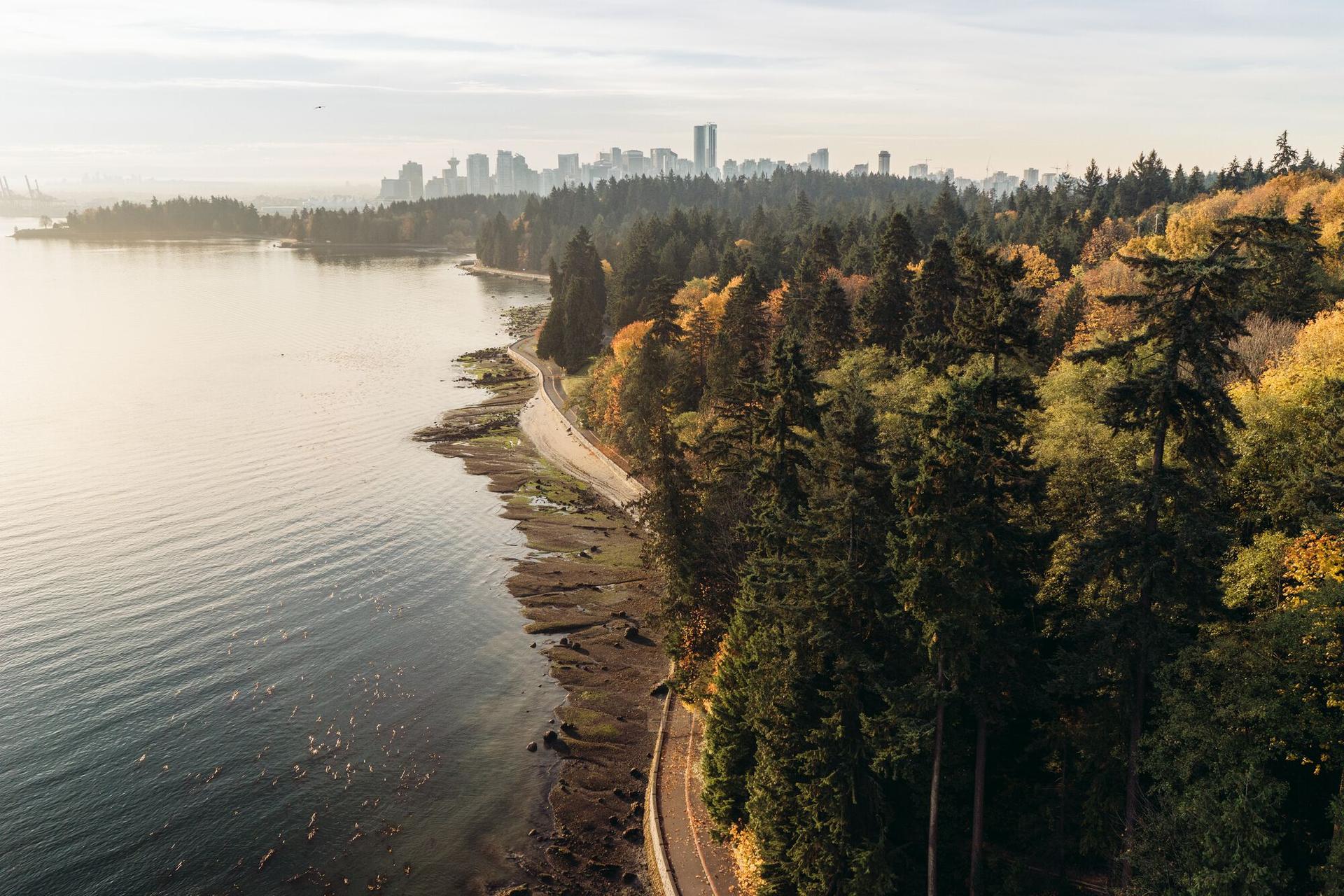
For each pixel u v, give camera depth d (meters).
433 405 153.88
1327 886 28.05
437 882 46.28
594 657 69.81
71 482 106.94
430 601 79.56
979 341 44.47
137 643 70.00
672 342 125.62
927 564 32.84
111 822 50.09
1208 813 29.66
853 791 36.28
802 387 47.12
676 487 58.12
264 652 69.38
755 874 41.59
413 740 58.59
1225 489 39.88
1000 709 36.88
